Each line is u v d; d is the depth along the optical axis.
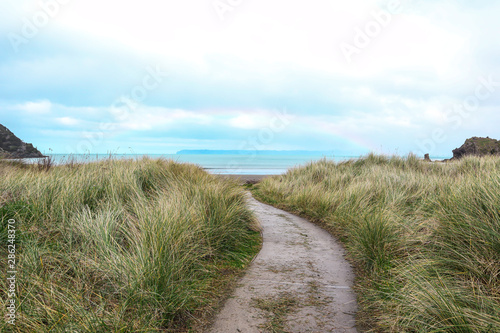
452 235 3.68
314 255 5.05
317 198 8.76
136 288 2.92
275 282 3.91
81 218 4.39
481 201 3.86
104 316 2.59
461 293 2.73
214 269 4.29
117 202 5.27
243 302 3.35
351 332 2.74
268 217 8.26
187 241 4.32
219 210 5.70
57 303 2.64
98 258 3.52
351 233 5.57
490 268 3.00
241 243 5.53
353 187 8.16
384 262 4.18
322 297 3.48
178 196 5.68
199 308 3.17
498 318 2.26
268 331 2.78
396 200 6.53
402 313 2.81
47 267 3.34
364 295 3.48
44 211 4.53
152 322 2.68
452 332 2.33
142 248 3.48
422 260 3.59
